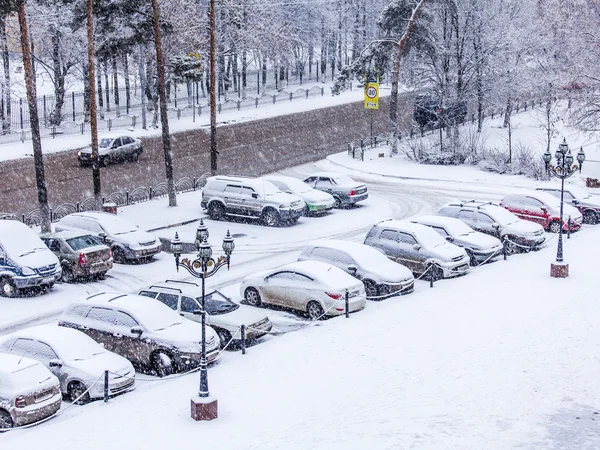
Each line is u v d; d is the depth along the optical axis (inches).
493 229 1115.9
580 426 515.8
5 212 1301.7
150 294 775.7
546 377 607.5
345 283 821.2
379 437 492.4
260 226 1302.9
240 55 3275.1
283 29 2807.6
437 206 1450.5
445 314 788.0
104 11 1397.6
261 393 586.6
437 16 2054.6
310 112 2578.7
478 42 2042.3
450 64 2065.7
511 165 1784.0
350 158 1946.4
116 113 2447.1
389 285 872.3
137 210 1391.5
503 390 580.4
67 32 2027.6
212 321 739.4
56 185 1514.5
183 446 485.4
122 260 1095.0
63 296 934.4
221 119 2381.9
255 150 1971.0
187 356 664.4
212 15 1464.1
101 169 1681.8
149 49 2102.6
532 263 1016.2
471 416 531.2
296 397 576.4
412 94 2881.4
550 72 1947.6
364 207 1466.5
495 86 2080.5
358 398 570.3
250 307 829.2
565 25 1898.4
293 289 834.8
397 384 598.5
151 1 1441.9
